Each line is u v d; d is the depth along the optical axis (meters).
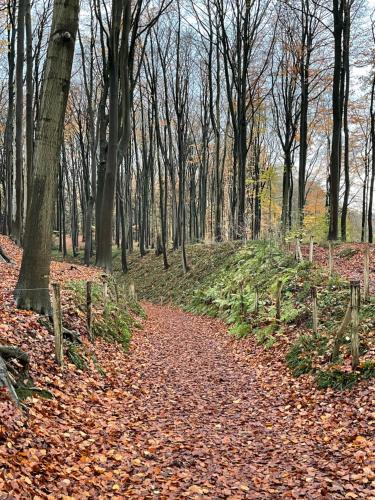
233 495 4.82
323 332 10.04
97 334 10.97
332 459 5.60
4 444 4.69
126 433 6.41
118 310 14.73
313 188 49.12
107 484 4.88
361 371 7.70
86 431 6.12
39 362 7.41
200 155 45.34
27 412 5.71
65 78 8.89
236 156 31.86
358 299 7.84
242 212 27.09
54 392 6.87
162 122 41.28
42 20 26.62
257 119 34.78
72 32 8.76
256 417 7.46
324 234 29.36
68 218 69.44
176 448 6.06
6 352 6.62
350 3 23.50
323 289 12.69
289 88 27.27
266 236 24.34
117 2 19.48
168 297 28.83
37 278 9.19
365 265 10.67
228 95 27.39
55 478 4.64
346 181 27.98
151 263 37.94
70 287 12.56
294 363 9.61
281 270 16.97
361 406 6.85
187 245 38.56
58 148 9.15
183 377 10.06
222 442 6.37
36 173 9.08
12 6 24.02
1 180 39.97
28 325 8.27
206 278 26.50
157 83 34.06
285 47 25.38
